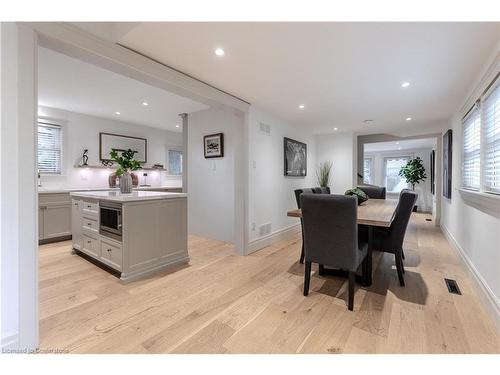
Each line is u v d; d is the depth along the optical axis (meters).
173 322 1.78
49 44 1.60
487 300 1.90
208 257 3.26
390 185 8.75
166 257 2.82
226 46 1.89
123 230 2.44
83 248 3.11
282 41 1.81
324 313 1.90
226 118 3.93
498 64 1.88
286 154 4.32
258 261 3.10
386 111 3.67
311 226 2.07
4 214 1.34
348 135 5.32
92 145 4.77
